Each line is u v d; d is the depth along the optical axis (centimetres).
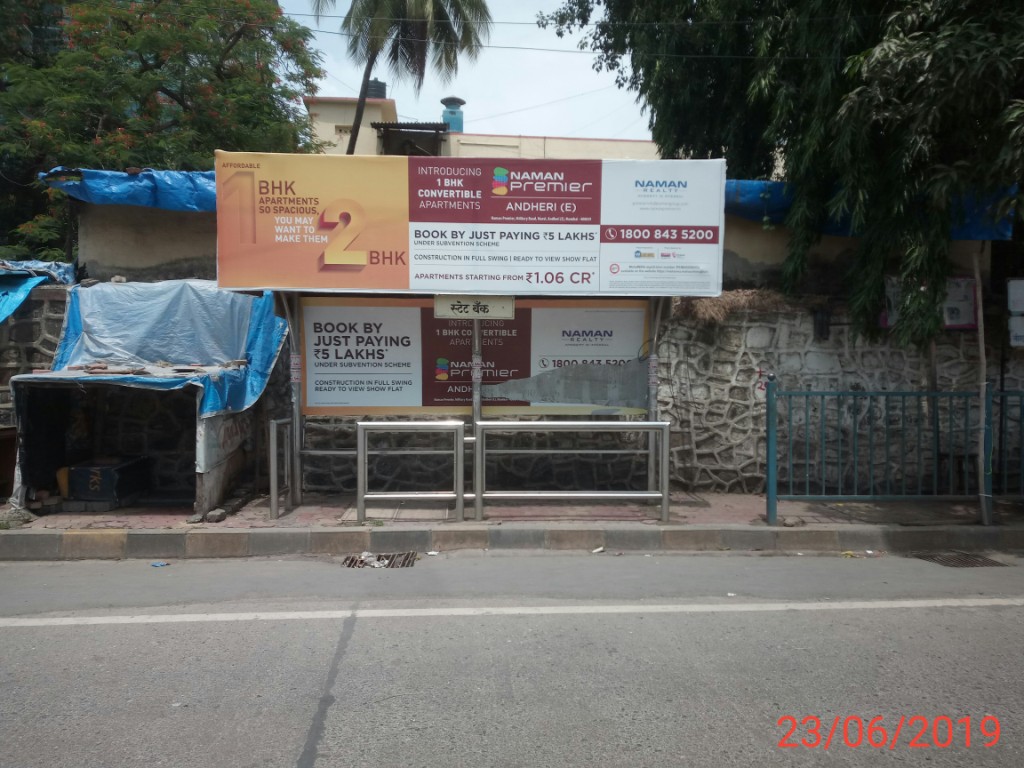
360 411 772
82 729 344
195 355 801
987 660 422
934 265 702
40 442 718
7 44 1500
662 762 318
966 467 735
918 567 616
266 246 685
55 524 673
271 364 801
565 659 422
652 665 414
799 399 827
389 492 738
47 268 842
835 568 612
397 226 690
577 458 829
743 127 1055
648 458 765
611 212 696
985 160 647
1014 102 607
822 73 762
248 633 461
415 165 687
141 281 855
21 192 1509
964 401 807
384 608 507
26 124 1295
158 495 802
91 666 412
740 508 757
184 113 1482
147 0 1530
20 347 803
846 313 830
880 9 732
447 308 710
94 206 862
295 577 582
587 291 699
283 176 684
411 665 413
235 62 1606
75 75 1352
